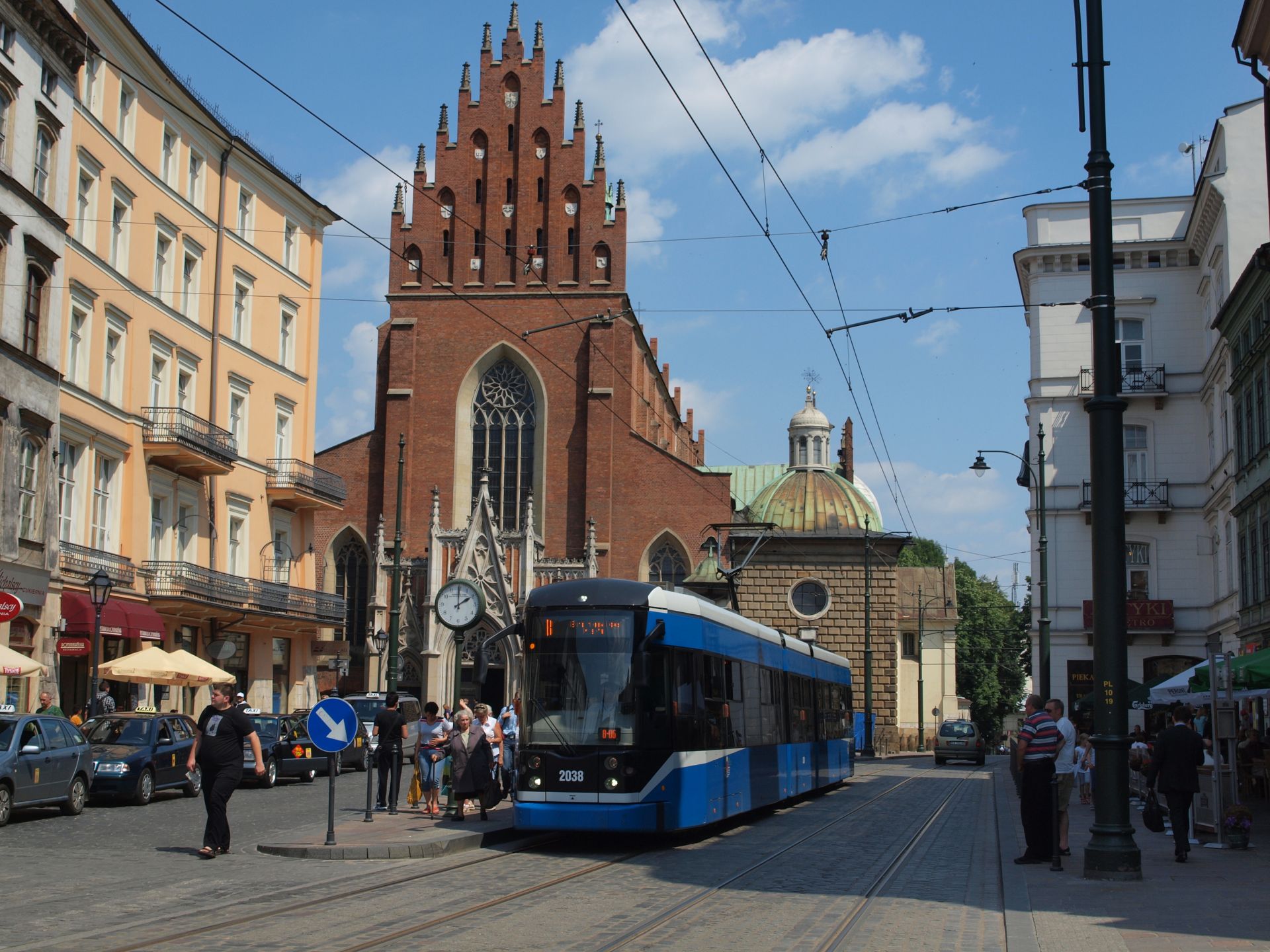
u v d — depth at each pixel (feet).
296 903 45.65
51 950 36.24
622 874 56.18
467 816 77.61
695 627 73.82
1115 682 53.88
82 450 118.73
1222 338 139.54
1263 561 119.14
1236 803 68.64
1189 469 167.94
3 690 102.12
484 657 70.69
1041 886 51.52
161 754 90.94
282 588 154.30
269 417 159.43
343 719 61.93
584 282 214.48
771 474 360.48
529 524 201.26
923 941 39.42
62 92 114.21
